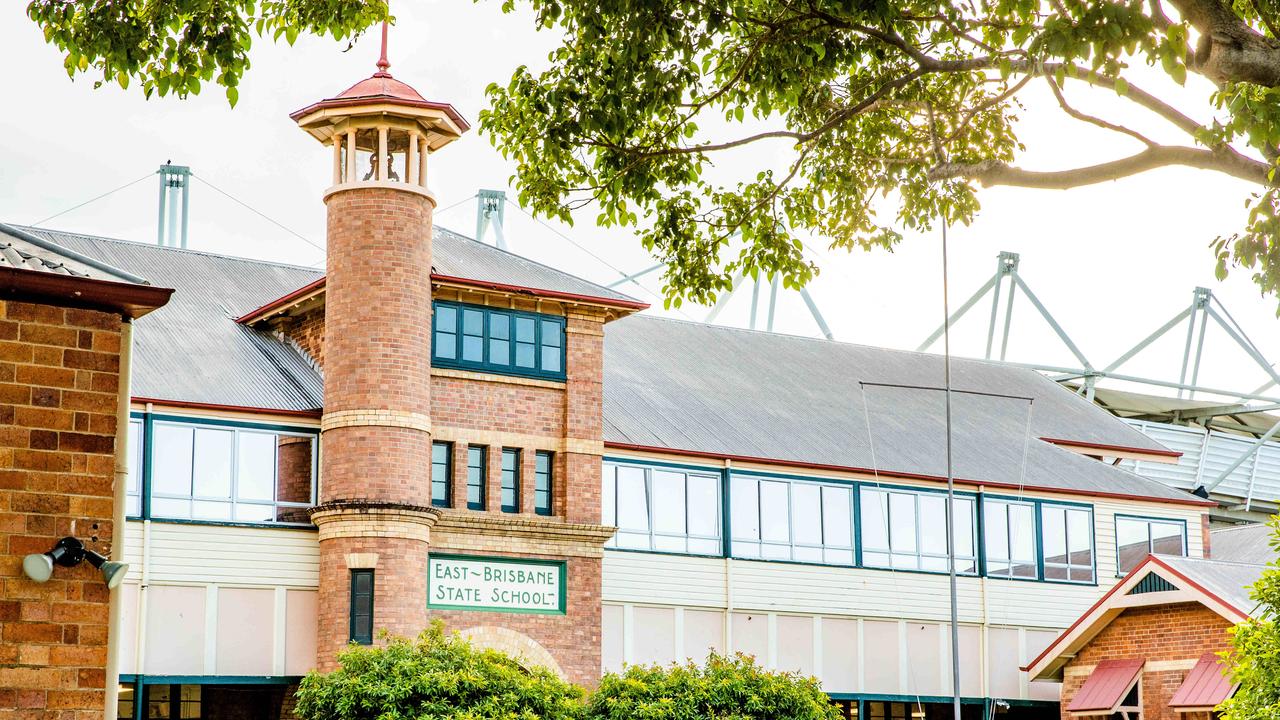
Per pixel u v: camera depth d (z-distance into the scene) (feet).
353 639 121.49
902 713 162.09
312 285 131.75
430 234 130.00
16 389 50.55
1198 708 127.44
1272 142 52.75
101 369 51.67
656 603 141.38
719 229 72.74
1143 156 58.13
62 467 50.67
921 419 178.40
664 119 68.64
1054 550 165.89
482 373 132.26
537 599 131.34
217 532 123.03
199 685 133.49
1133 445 192.95
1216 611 128.26
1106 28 52.29
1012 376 206.90
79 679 49.65
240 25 64.39
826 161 73.20
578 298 136.36
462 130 132.57
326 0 68.33
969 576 159.94
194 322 139.33
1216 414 244.42
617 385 157.99
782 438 157.07
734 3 64.59
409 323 126.41
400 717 108.27
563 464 135.03
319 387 132.67
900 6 64.18
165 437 123.13
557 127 66.85
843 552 153.38
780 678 124.47
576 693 117.50
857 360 192.95
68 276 51.19
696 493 146.10
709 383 168.25
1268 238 56.95
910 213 73.61
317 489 127.85
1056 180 60.80
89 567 50.34
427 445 126.82
